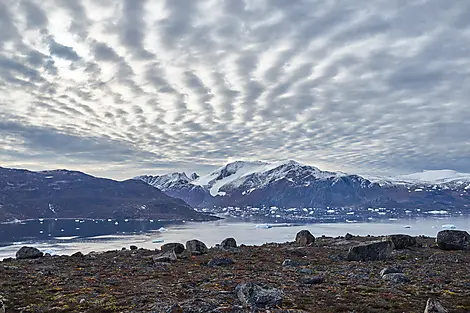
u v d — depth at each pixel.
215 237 183.25
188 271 26.75
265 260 32.19
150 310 16.31
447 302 17.52
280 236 182.12
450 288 20.50
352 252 31.78
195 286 21.61
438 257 31.67
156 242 163.25
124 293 19.83
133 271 27.00
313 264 29.59
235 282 22.28
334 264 29.42
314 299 18.03
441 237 36.84
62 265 30.52
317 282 22.09
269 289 17.84
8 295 19.70
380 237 48.28
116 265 29.98
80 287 21.55
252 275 24.81
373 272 25.48
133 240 177.88
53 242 173.88
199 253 36.97
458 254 33.28
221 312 15.34
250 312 15.35
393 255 32.94
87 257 36.53
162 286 21.47
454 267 27.44
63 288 21.30
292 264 29.41
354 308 16.48
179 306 15.87
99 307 17.19
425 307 16.28
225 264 29.78
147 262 31.12
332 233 190.88
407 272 25.41
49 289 20.97
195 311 15.66
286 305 16.78
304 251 37.75
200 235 198.12
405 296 18.70
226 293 19.19
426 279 22.94
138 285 21.94
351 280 22.81
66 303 18.06
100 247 145.88
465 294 19.11
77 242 171.50
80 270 27.77
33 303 18.22
